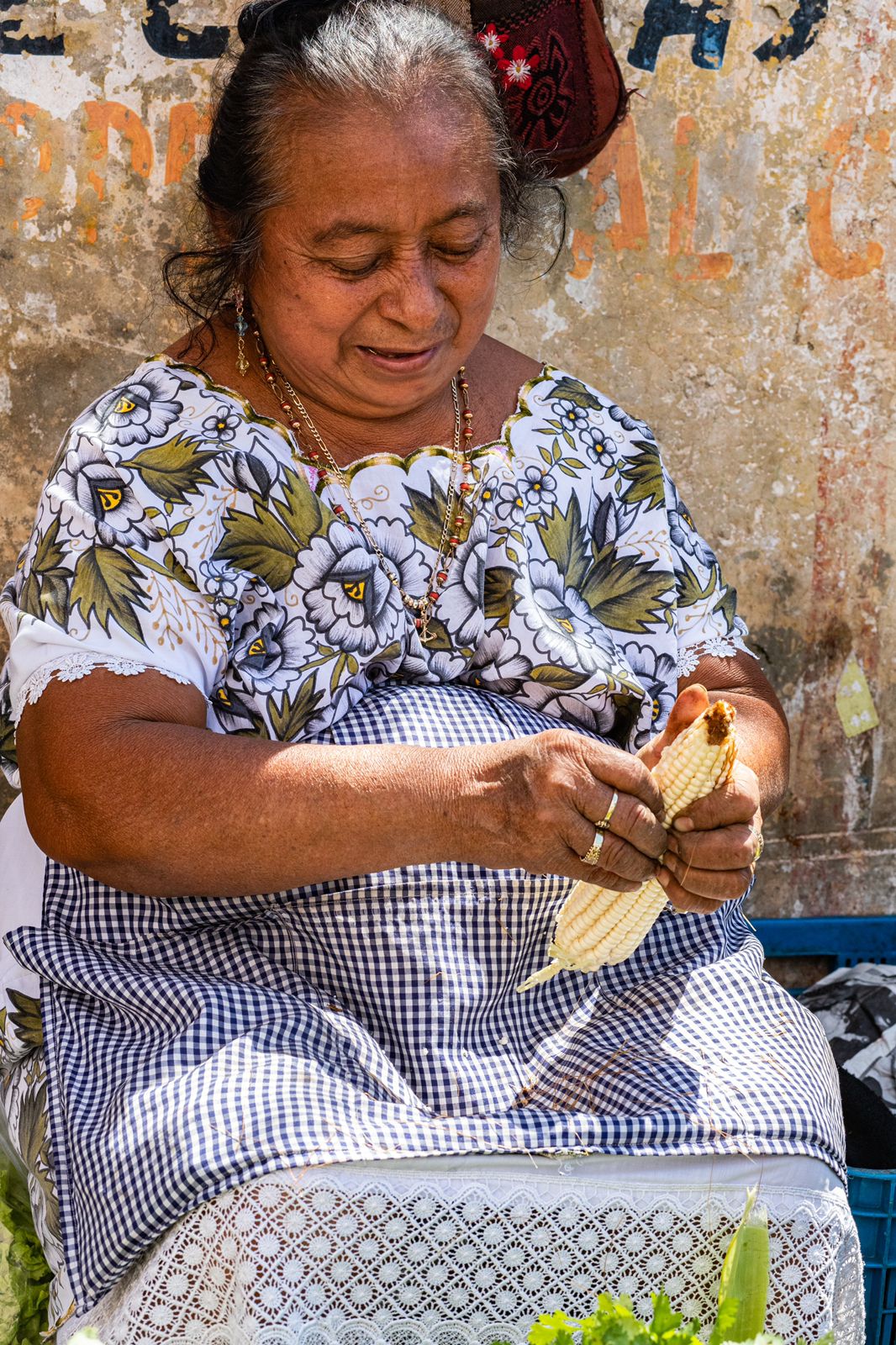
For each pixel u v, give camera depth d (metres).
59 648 1.78
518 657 2.01
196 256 1.96
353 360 1.87
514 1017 1.86
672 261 2.73
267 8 1.83
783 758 2.12
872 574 2.89
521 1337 1.60
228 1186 1.54
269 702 1.86
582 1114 1.67
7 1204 2.01
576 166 2.56
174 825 1.67
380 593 1.93
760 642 2.89
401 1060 1.77
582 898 1.67
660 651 2.14
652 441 2.21
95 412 1.93
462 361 1.94
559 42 2.42
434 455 2.00
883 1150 2.27
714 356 2.77
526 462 2.08
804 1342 1.65
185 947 1.82
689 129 2.67
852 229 2.75
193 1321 1.57
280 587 1.91
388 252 1.78
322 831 1.65
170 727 1.74
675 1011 1.86
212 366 1.97
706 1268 1.64
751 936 2.09
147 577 1.81
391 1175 1.56
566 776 1.56
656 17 2.62
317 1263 1.53
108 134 2.52
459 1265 1.58
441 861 1.65
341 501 1.96
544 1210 1.59
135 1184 1.58
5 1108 1.98
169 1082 1.63
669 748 1.58
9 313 2.57
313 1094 1.60
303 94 1.73
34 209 2.54
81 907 1.84
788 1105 1.70
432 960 1.78
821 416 2.82
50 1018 1.81
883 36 2.68
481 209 1.79
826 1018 2.51
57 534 1.84
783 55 2.67
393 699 1.94
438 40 1.77
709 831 1.59
